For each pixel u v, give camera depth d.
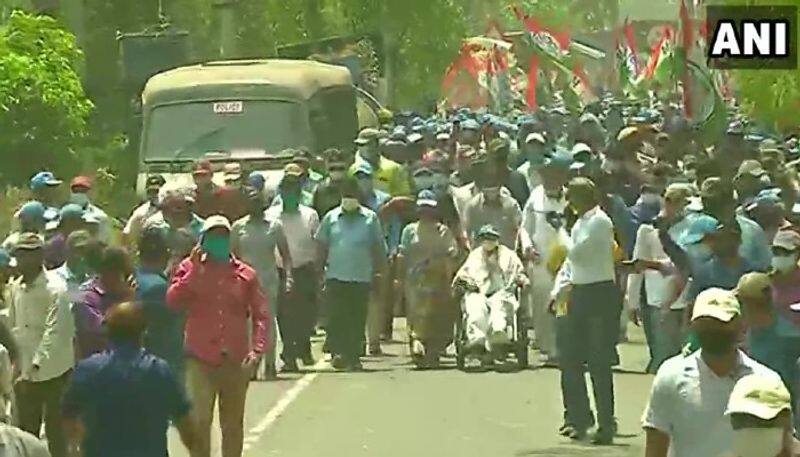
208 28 110.56
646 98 118.50
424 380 51.88
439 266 54.75
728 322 22.42
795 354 31.94
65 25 88.94
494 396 48.50
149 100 68.94
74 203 44.03
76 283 35.31
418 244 54.94
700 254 36.34
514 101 142.50
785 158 62.94
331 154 59.81
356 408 46.62
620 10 170.88
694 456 22.73
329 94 71.44
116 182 80.44
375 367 54.94
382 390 49.88
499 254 54.28
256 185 54.88
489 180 56.44
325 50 111.38
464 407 46.66
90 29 98.25
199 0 110.12
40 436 34.56
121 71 93.81
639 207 51.59
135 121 82.75
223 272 34.16
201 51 109.88
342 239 54.25
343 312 54.28
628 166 54.88
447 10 154.00
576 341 41.06
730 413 19.05
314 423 44.28
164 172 67.75
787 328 31.86
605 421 41.12
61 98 76.25
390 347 60.25
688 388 22.70
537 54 143.00
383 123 98.12
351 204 54.53
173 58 91.94
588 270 40.66
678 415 22.78
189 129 68.38
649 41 124.00
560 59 143.25
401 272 56.97
